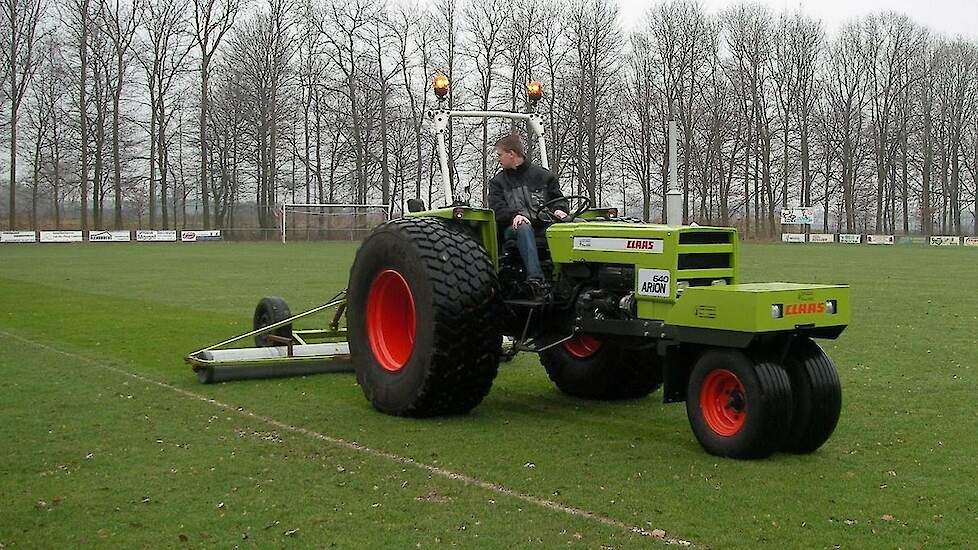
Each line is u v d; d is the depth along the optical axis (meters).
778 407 5.88
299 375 9.08
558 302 7.36
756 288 6.00
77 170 60.00
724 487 5.51
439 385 7.05
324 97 60.25
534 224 7.71
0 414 7.38
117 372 9.23
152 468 5.91
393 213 60.06
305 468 5.89
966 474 5.86
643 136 59.44
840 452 6.34
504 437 6.71
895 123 65.88
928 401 8.05
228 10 57.44
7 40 54.31
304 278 22.33
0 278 21.95
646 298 6.66
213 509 5.14
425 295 7.03
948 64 66.69
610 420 7.33
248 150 61.44
